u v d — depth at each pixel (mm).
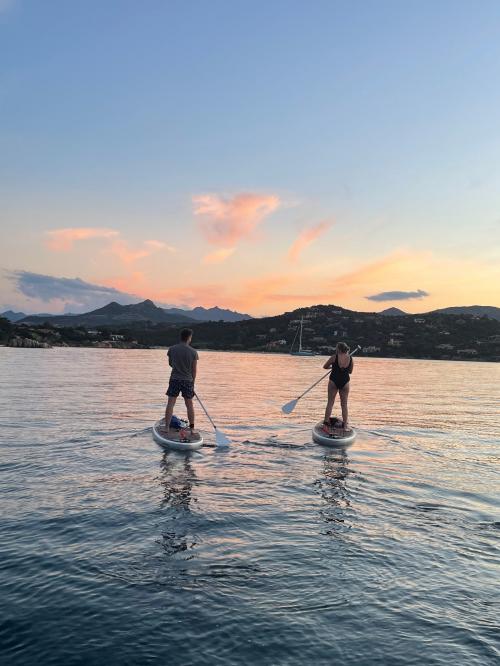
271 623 3498
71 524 5258
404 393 25609
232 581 4094
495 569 4438
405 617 3619
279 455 9055
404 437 11445
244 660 3104
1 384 22016
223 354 136000
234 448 9578
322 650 3215
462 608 3764
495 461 9023
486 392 28109
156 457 8562
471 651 3232
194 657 3117
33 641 3240
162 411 14617
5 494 6203
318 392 24062
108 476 7223
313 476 7590
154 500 6164
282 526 5391
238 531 5203
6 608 3621
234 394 21562
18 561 4367
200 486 6867
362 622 3543
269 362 78688
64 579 4062
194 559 4488
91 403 15992
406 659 3141
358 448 9922
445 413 16703
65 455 8391
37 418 12375
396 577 4234
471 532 5340
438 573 4332
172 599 3785
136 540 4887
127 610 3623
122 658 3090
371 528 5398
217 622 3498
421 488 7059
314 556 4617
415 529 5395
